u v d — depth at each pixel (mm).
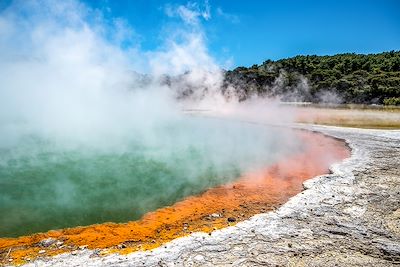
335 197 7695
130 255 5469
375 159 11219
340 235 5965
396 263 5137
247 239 5879
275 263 5152
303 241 5773
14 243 6078
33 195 8781
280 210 7035
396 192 7996
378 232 6059
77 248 5875
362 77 54781
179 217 7258
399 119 26562
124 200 8453
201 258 5316
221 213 7414
